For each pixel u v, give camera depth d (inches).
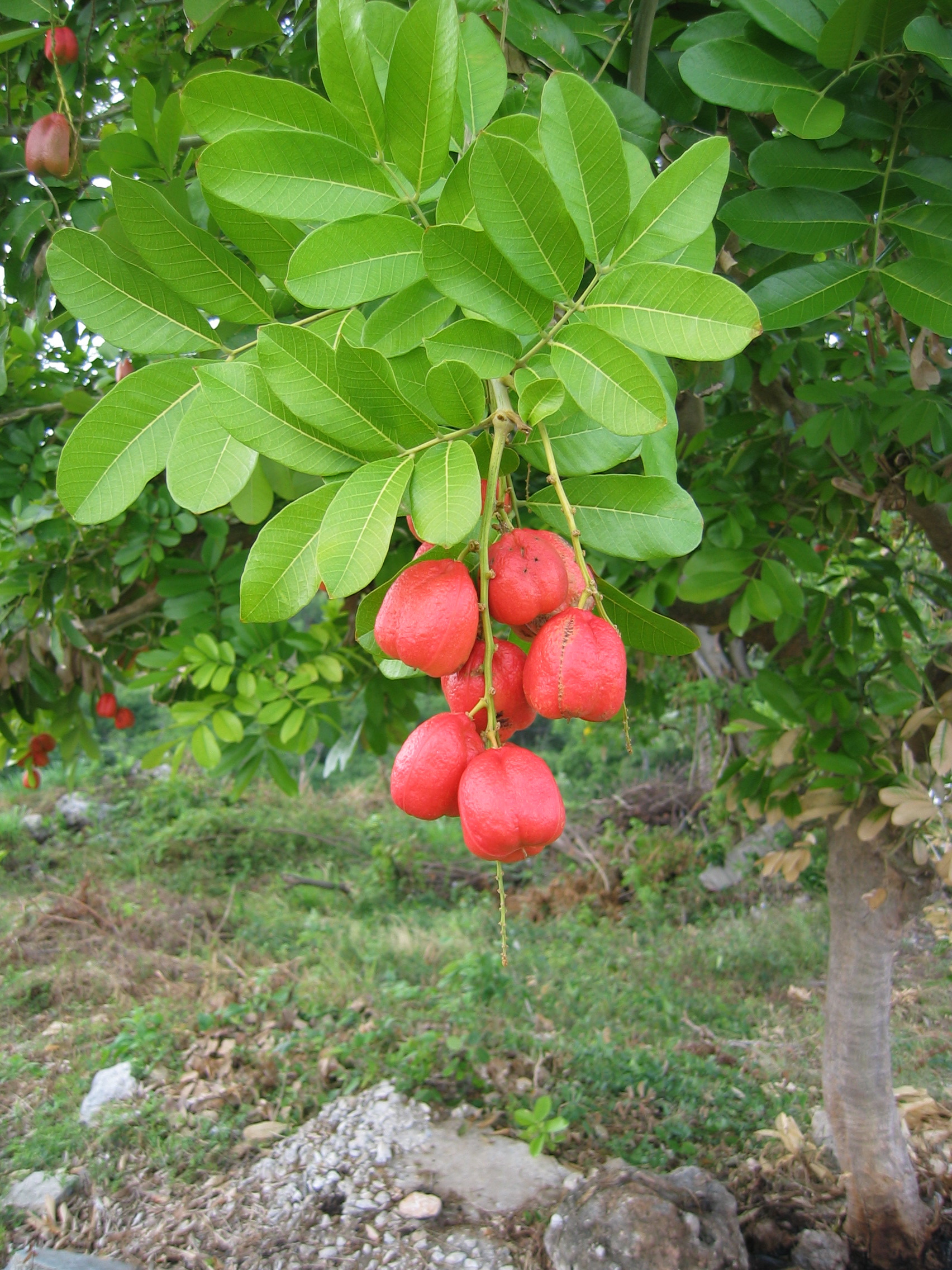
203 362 48.7
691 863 463.2
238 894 462.0
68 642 174.2
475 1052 256.7
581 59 79.0
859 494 154.1
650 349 43.3
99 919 386.9
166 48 140.6
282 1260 191.2
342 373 45.0
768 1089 252.7
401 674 61.2
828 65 67.7
